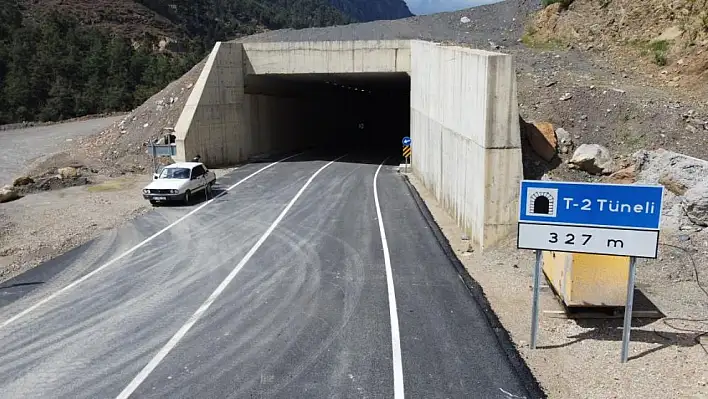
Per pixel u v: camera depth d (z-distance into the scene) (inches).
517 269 538.6
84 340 421.7
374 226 733.9
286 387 346.9
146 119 1414.9
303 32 1642.5
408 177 1107.3
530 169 657.0
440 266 566.9
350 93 2006.6
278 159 1387.8
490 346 391.5
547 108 765.9
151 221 794.8
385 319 442.6
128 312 473.4
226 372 367.9
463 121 681.6
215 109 1262.3
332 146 1733.5
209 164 1258.0
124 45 2910.9
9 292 527.5
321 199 912.9
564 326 418.0
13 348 411.5
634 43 1024.9
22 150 1567.4
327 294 501.0
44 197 975.0
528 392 333.4
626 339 358.6
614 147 679.7
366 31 1551.4
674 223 532.1
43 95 2450.8
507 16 1477.6
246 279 547.8
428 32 1446.9
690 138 665.6
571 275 410.9
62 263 611.5
